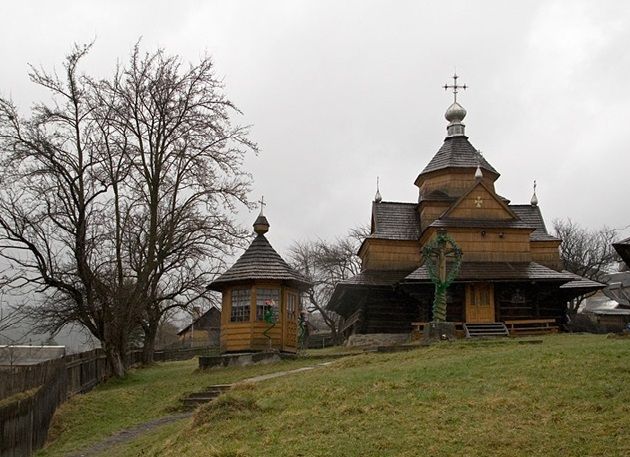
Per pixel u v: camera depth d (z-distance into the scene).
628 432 13.31
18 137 29.45
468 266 39.06
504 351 23.02
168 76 33.28
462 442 13.55
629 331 29.17
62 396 24.28
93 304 31.23
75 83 31.48
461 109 46.50
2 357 32.53
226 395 17.80
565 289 39.19
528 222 45.25
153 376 32.66
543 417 14.75
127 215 33.66
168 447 16.17
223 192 35.38
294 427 15.57
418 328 36.84
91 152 30.69
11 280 29.69
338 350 36.75
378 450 13.52
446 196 44.03
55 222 29.94
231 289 34.69
